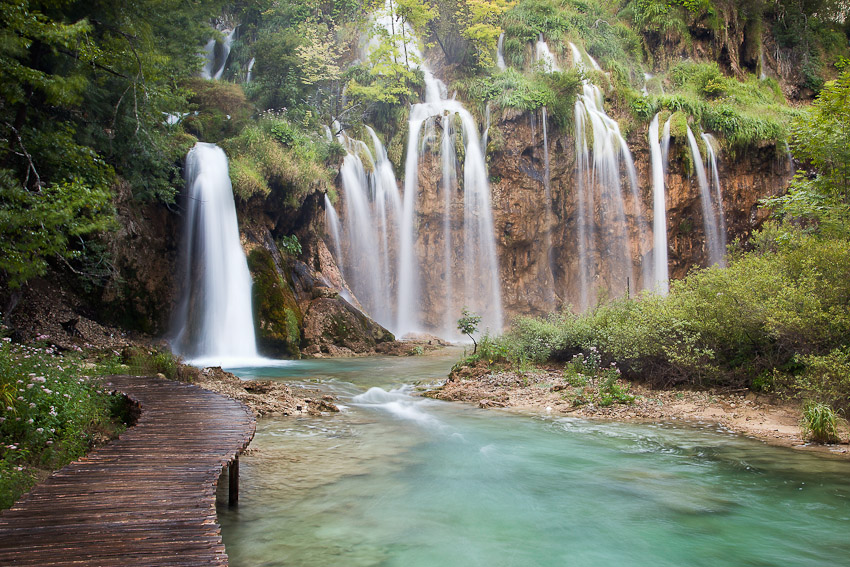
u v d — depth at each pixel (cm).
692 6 3856
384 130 3259
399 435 898
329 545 498
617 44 3791
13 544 366
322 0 3619
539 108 3147
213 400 838
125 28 1500
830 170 1484
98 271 1634
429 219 3148
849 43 4456
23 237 996
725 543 512
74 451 651
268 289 2092
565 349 1489
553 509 593
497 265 3162
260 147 2316
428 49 3859
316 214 2586
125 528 393
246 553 477
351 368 1744
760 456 775
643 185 3216
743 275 1197
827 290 1051
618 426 960
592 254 3253
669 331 1226
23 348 934
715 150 3198
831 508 590
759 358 1143
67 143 1354
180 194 2003
